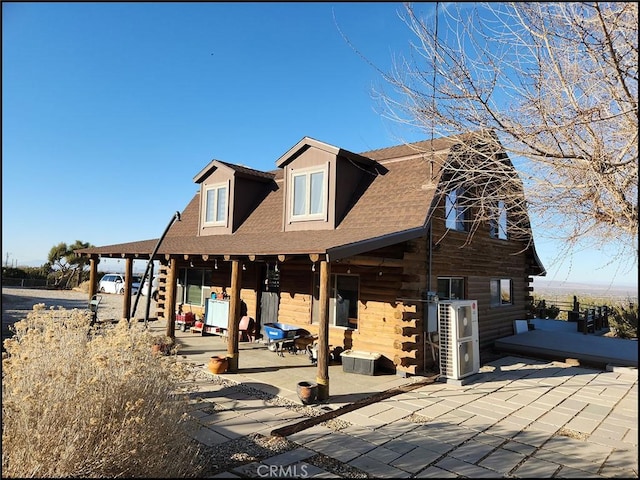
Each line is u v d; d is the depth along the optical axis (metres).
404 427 5.73
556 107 4.78
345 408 6.53
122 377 4.33
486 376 8.89
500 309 12.82
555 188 4.91
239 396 7.00
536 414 6.35
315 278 10.97
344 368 9.04
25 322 5.32
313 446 5.03
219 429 5.51
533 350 11.05
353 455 4.79
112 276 32.31
